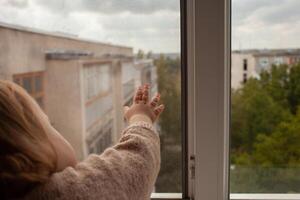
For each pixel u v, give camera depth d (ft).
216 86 2.73
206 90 2.74
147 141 2.25
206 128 2.83
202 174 2.95
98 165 1.99
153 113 2.65
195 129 2.86
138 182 2.04
